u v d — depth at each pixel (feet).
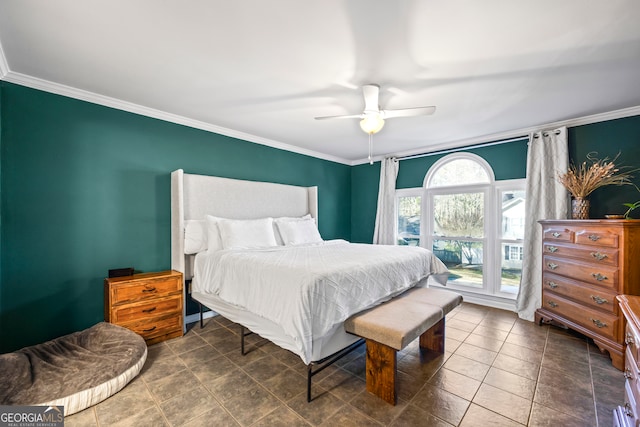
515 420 5.34
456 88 7.74
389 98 8.41
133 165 9.25
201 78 7.34
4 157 7.10
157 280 8.59
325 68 6.80
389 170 15.56
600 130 9.75
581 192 9.23
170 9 4.84
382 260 8.07
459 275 13.48
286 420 5.33
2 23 5.16
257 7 4.78
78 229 8.22
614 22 5.06
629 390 4.14
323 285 6.00
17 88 7.26
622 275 7.28
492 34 5.45
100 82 7.60
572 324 8.75
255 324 7.12
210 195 10.76
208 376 6.80
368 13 4.91
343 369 7.23
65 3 4.66
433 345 8.11
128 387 6.32
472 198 13.06
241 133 12.01
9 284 7.20
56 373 5.82
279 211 13.16
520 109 9.22
